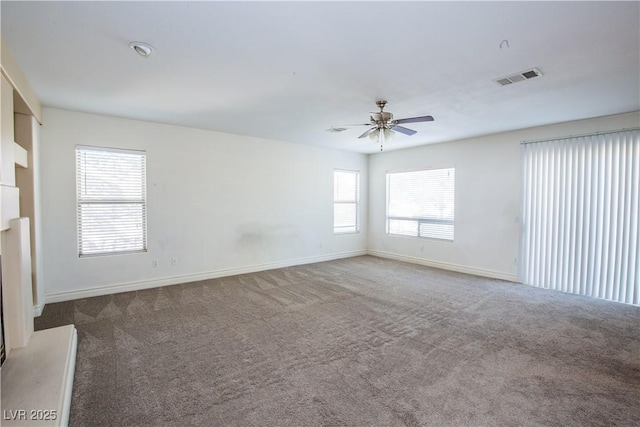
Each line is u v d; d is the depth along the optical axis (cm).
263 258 602
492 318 365
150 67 278
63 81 311
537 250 491
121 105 391
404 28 214
